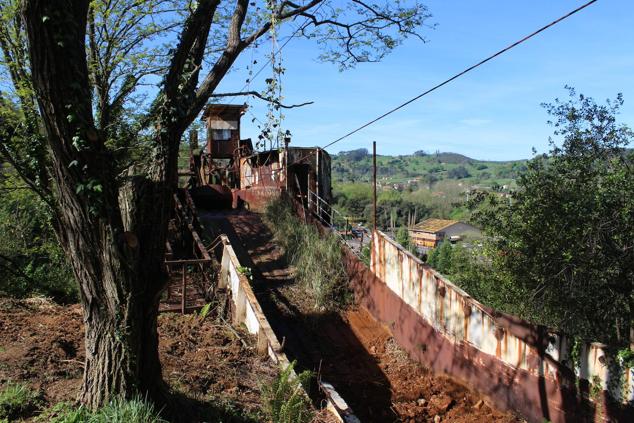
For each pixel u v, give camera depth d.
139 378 5.11
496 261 11.72
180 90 5.06
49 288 10.50
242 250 13.84
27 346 6.99
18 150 8.56
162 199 5.03
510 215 10.89
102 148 4.58
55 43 4.09
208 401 6.17
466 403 9.23
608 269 8.70
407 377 10.33
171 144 5.06
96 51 11.03
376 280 12.36
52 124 4.28
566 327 9.99
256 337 8.72
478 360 9.19
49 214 7.98
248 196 18.80
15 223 12.53
